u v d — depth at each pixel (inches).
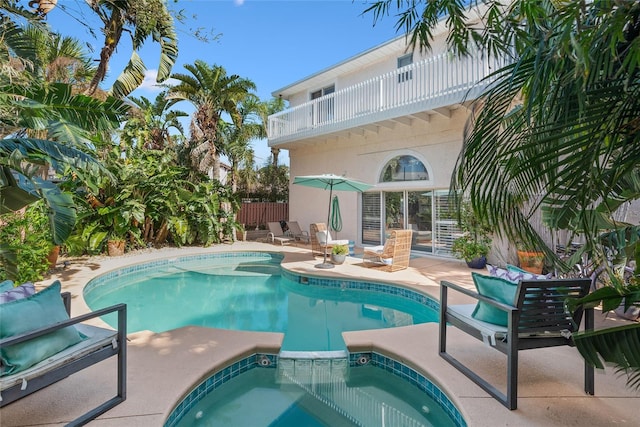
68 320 94.1
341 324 219.9
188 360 136.2
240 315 238.7
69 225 185.0
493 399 108.7
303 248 465.4
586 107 64.0
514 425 96.0
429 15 107.1
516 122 80.0
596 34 55.4
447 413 115.9
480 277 122.1
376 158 443.2
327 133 456.8
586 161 66.1
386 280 276.4
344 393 137.5
